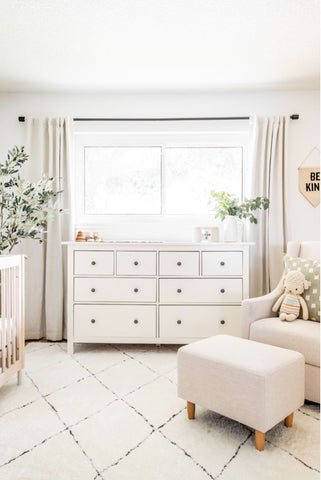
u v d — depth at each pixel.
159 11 2.04
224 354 1.66
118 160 3.38
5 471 1.37
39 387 2.13
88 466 1.40
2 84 3.07
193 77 2.93
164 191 3.34
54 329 3.09
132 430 1.66
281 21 2.14
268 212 3.09
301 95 3.21
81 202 3.35
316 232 3.20
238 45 2.42
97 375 2.31
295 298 2.21
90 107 3.28
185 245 2.72
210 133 3.29
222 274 2.73
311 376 1.89
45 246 3.17
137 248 2.74
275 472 1.38
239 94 3.24
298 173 3.21
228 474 1.36
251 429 1.69
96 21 2.14
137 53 2.53
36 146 3.22
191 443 1.56
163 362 2.56
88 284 2.75
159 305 2.74
